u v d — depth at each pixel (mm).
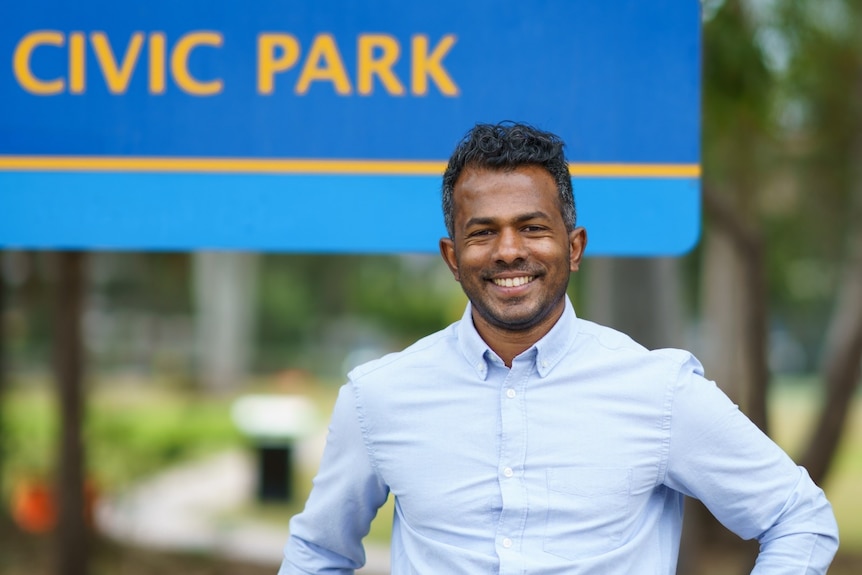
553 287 2684
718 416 2652
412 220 3684
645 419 2654
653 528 2727
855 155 10992
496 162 2666
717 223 8508
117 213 3697
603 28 3648
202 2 3682
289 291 47469
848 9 8438
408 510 2748
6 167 3697
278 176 3688
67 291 10258
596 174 3648
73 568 10281
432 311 46469
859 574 11094
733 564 11703
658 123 3645
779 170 11539
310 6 3674
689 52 3639
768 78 6676
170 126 3689
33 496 12281
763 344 8719
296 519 3074
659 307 6109
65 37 3688
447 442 2711
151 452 17094
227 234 3699
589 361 2711
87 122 3688
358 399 2809
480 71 3666
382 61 3674
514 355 2750
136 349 37062
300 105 3688
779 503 2676
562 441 2652
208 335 34594
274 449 15805
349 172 3684
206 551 12242
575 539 2619
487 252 2668
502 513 2627
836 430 10086
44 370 26094
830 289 17141
